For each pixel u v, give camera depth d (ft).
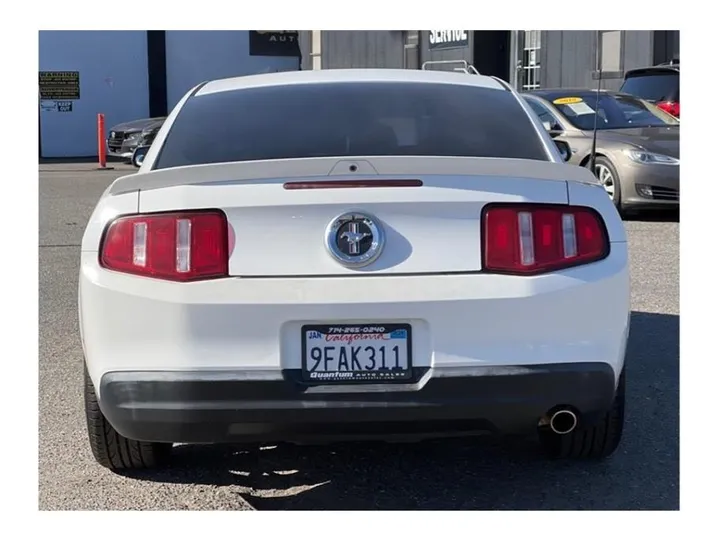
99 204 10.77
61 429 14.25
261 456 13.20
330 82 13.79
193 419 10.04
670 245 28.53
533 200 10.27
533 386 10.07
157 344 10.05
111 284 10.16
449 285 10.00
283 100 13.25
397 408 9.95
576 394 10.19
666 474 12.50
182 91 77.87
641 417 14.57
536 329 10.11
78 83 75.31
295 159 10.13
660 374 16.62
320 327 9.96
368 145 12.23
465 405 10.02
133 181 10.40
